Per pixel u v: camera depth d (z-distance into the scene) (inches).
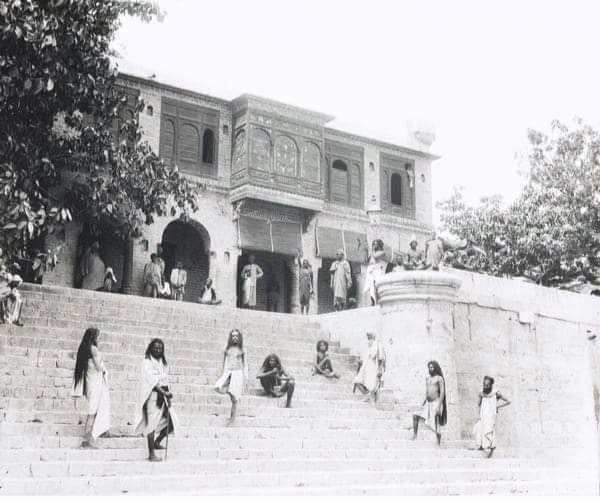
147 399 430.6
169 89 1049.5
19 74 601.3
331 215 1165.1
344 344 732.7
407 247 1233.4
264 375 578.9
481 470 551.2
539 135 1189.7
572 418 828.0
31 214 567.8
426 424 581.6
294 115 1112.8
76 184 864.3
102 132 822.5
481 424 615.8
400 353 668.1
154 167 861.2
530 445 772.0
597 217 1130.7
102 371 436.8
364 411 593.6
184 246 1099.3
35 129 703.7
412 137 1295.5
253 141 1071.0
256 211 1088.8
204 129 1077.8
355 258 1170.6
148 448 435.5
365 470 497.0
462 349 721.6
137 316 658.2
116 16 732.0
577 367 851.4
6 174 585.9
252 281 963.3
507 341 775.1
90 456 420.8
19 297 553.0
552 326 831.1
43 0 615.5
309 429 537.0
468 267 994.1
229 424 511.8
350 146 1210.6
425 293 671.1
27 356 521.0
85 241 957.2
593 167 1154.0
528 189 1186.6
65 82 671.1
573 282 1072.8
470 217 1163.3
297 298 1109.7
